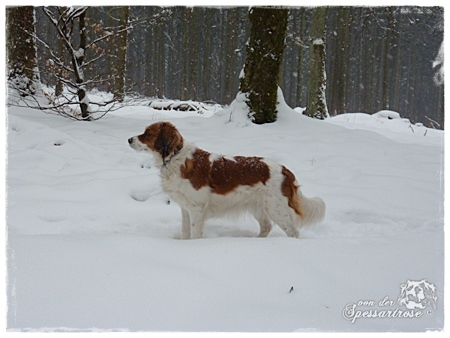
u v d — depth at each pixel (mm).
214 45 31625
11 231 4531
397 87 27891
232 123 9258
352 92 30891
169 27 31672
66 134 7512
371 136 9141
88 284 3053
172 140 4715
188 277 3191
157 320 2701
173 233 5047
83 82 9273
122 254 3576
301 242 4031
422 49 27031
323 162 7453
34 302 2832
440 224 5191
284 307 2953
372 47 26719
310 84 13883
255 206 4867
